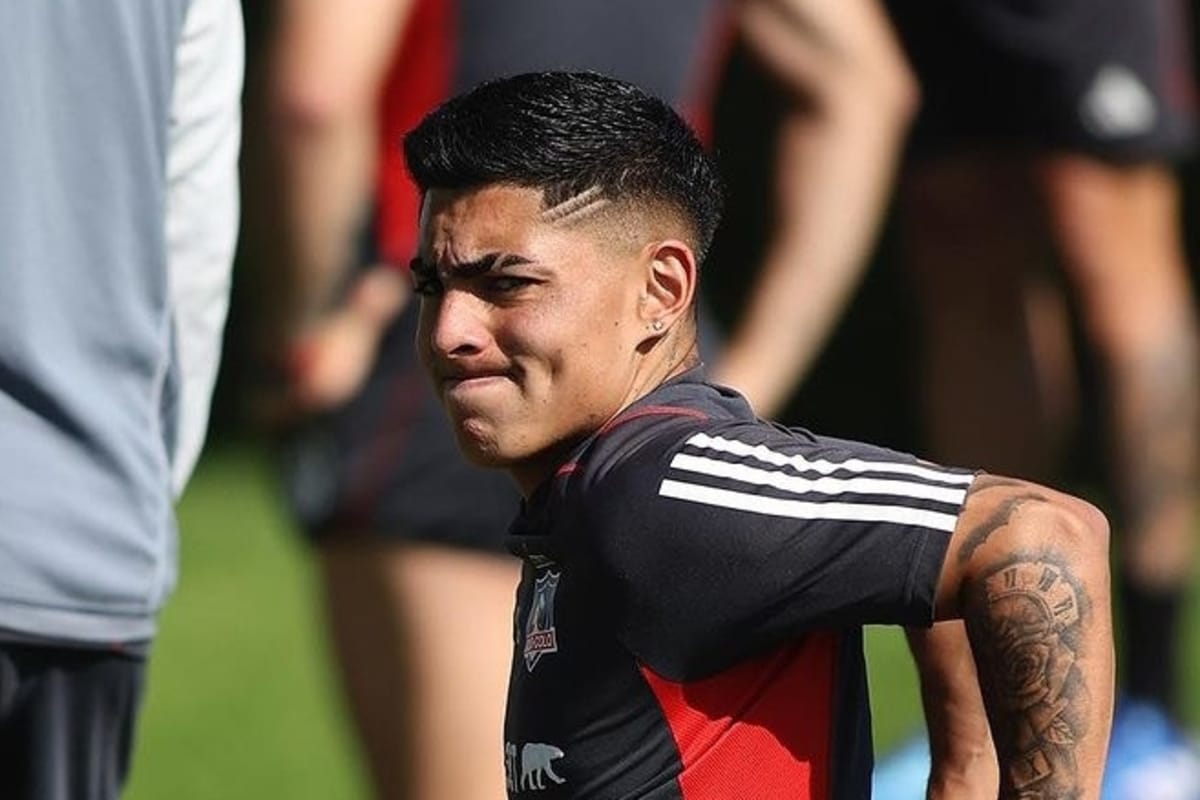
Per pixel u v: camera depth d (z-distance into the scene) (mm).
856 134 17500
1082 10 23938
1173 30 24531
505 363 9625
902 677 26703
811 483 9016
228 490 37750
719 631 9078
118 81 12172
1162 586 23984
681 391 9688
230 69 12828
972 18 24047
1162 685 23859
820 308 17578
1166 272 24547
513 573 16484
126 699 12578
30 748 12352
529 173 9586
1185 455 24250
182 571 32625
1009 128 24266
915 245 25297
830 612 8977
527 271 9562
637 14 16453
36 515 11922
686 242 9820
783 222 17578
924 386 25844
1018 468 25281
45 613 11961
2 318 11867
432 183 9766
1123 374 24188
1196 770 22562
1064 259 24453
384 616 16484
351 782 23438
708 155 10070
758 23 17469
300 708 26141
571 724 9422
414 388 16281
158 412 12695
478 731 16391
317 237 16000
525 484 9922
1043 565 8820
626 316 9695
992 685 8930
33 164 11945
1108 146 24016
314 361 16297
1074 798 8883
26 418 11977
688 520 9047
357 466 16406
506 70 16297
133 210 12312
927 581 8867
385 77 16438
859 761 9406
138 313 12359
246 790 23156
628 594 9156
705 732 9250
